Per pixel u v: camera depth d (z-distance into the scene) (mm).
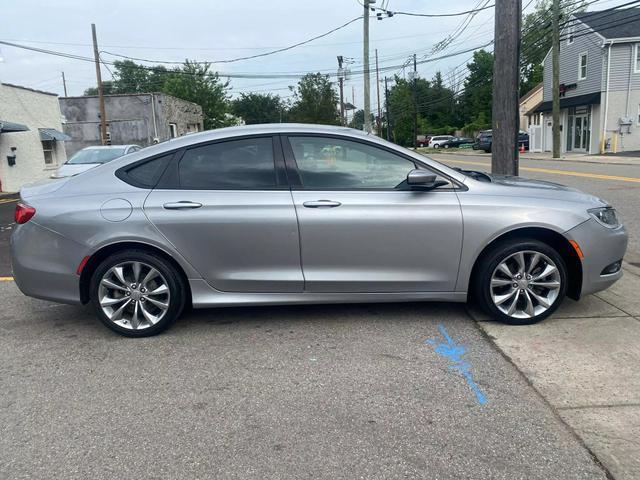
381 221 4277
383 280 4379
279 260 4348
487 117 68625
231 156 4418
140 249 4348
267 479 2676
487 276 4375
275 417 3219
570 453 2805
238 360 3984
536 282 4387
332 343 4234
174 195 4320
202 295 4406
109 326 4406
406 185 4359
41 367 3955
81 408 3371
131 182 4398
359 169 4387
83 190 4398
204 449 2926
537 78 65750
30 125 20766
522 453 2818
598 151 30297
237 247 4316
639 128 29578
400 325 4555
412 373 3709
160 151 4461
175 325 4711
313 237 4297
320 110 48969
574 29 31969
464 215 4289
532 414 3168
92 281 4344
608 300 4945
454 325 4516
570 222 4301
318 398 3420
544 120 36375
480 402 3314
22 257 4352
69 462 2842
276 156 4391
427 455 2826
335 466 2758
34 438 3064
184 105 40625
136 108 33562
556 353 3914
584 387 3436
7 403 3449
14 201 16625
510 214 4289
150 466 2793
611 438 2914
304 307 5059
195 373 3799
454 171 4445
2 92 18969
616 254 4438
